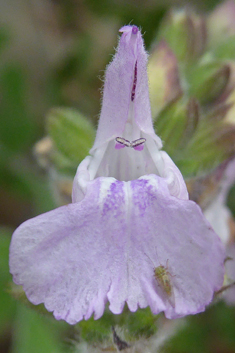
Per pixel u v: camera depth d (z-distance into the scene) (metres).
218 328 0.12
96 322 0.08
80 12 0.14
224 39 0.11
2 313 0.11
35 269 0.08
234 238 0.10
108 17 0.13
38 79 0.14
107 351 0.08
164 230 0.08
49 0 0.14
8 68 0.13
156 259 0.08
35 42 0.14
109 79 0.08
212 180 0.09
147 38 0.13
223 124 0.09
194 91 0.10
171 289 0.08
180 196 0.08
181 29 0.10
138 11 0.13
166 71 0.09
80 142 0.09
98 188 0.08
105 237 0.08
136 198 0.08
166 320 0.10
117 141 0.08
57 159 0.09
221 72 0.10
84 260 0.08
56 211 0.08
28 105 0.13
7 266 0.11
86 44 0.13
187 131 0.09
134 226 0.08
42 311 0.08
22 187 0.13
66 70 0.13
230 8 0.11
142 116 0.08
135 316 0.08
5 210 0.13
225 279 0.09
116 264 0.08
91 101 0.13
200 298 0.08
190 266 0.08
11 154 0.13
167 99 0.09
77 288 0.08
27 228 0.08
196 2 0.13
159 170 0.08
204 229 0.08
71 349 0.10
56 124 0.09
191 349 0.11
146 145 0.08
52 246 0.08
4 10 0.14
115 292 0.08
